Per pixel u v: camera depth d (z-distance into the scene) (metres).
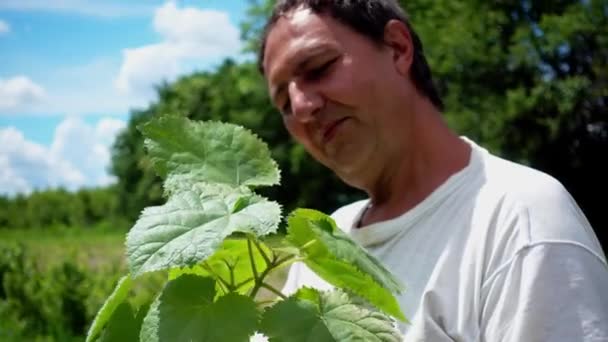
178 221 1.36
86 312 9.43
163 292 1.41
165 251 1.32
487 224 2.00
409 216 2.15
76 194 52.41
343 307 1.43
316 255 1.49
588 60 18.72
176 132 1.62
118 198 45.19
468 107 19.06
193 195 1.41
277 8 2.29
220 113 28.47
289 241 1.50
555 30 18.53
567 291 1.85
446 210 2.10
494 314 1.92
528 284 1.87
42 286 9.57
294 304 1.42
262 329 1.39
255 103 26.27
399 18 2.30
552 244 1.89
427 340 1.95
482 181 2.11
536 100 17.98
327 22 2.21
